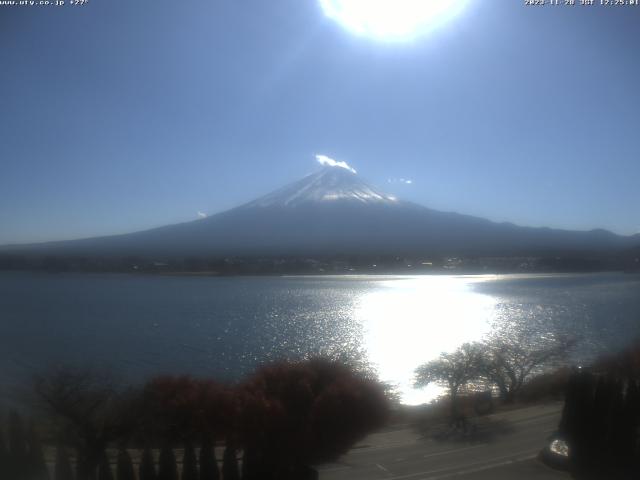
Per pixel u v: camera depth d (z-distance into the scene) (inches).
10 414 389.4
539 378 903.1
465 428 634.8
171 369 972.6
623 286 3331.7
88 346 1376.7
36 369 964.0
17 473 382.0
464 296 3006.9
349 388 448.1
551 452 514.3
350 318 2068.2
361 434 451.8
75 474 416.2
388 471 488.1
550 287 3462.1
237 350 1291.8
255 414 413.4
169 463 393.1
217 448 486.6
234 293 3112.7
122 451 391.9
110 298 2760.8
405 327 1829.5
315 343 1444.4
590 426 507.2
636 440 496.7
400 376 972.6
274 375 458.0
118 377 851.4
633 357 820.6
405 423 655.1
